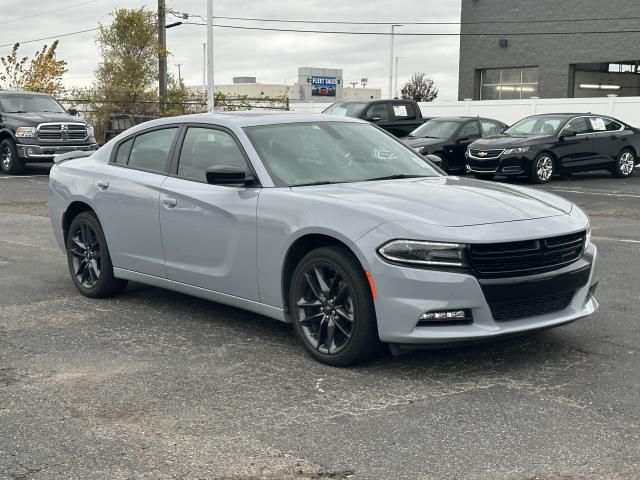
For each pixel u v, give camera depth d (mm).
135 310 6508
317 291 5035
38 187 17453
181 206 5848
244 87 99188
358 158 5855
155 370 4980
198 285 5844
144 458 3676
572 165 18531
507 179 19375
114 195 6449
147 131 6520
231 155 5715
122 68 32562
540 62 36844
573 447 3754
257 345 5492
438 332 4543
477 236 4555
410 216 4699
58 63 37312
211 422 4113
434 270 4520
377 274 4609
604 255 8867
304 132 5934
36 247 9703
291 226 5051
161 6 33406
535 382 4672
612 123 19422
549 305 4883
